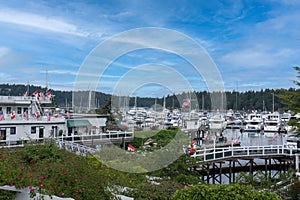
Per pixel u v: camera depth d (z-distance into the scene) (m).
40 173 7.14
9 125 26.33
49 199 6.46
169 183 8.25
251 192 6.25
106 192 7.41
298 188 10.38
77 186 7.01
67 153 9.66
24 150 8.95
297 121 16.12
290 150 22.17
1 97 29.62
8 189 6.34
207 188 6.33
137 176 9.37
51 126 28.34
